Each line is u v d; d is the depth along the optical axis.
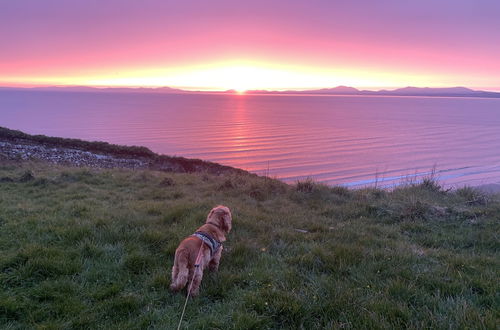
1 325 3.46
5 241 5.55
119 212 7.62
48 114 167.62
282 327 3.56
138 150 24.75
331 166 48.59
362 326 3.37
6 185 10.80
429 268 4.92
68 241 5.66
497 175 43.06
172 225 6.77
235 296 4.16
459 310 3.63
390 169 46.66
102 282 4.44
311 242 6.11
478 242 6.30
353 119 160.88
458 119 165.38
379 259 5.28
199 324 3.53
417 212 8.03
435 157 58.59
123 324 3.56
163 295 4.16
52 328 3.41
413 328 3.34
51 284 4.21
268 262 5.20
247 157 55.22
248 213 7.98
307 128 112.12
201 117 159.12
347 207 8.95
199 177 14.50
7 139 22.38
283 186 11.42
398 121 149.12
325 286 4.31
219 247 4.84
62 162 19.11
